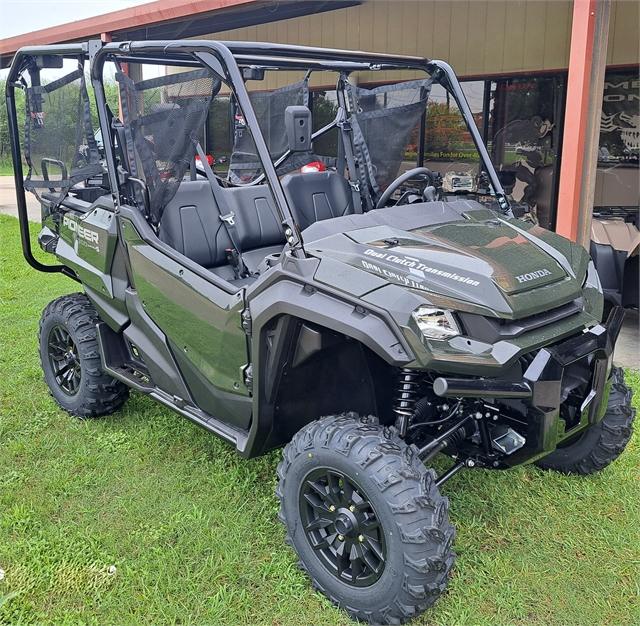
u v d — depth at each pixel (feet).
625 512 9.02
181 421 11.67
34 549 8.21
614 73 22.38
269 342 7.75
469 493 9.48
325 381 8.14
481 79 25.93
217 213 10.68
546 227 25.04
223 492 9.45
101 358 11.09
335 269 7.26
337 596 7.32
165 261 9.25
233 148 12.38
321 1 25.90
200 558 8.09
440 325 6.85
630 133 22.30
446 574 6.76
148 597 7.46
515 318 7.14
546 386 7.04
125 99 9.51
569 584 7.73
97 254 10.62
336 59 9.57
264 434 8.25
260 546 8.38
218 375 8.70
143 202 9.87
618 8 21.79
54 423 11.67
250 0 20.95
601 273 14.85
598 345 7.58
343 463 6.98
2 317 17.30
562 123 23.84
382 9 27.96
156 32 29.86
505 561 8.03
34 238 28.19
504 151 25.89
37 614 7.26
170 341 9.64
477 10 25.40
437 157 28.09
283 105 11.45
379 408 8.23
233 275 10.68
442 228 8.63
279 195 7.48
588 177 14.46
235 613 7.27
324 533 7.64
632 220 15.34
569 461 9.77
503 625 7.12
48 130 11.06
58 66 10.98
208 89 8.45
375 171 11.44
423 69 10.81
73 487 9.56
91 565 7.95
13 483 9.72
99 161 10.52
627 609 7.37
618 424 9.32
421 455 7.48
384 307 6.79
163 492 9.52
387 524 6.66
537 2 23.77
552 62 23.79
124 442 10.98
